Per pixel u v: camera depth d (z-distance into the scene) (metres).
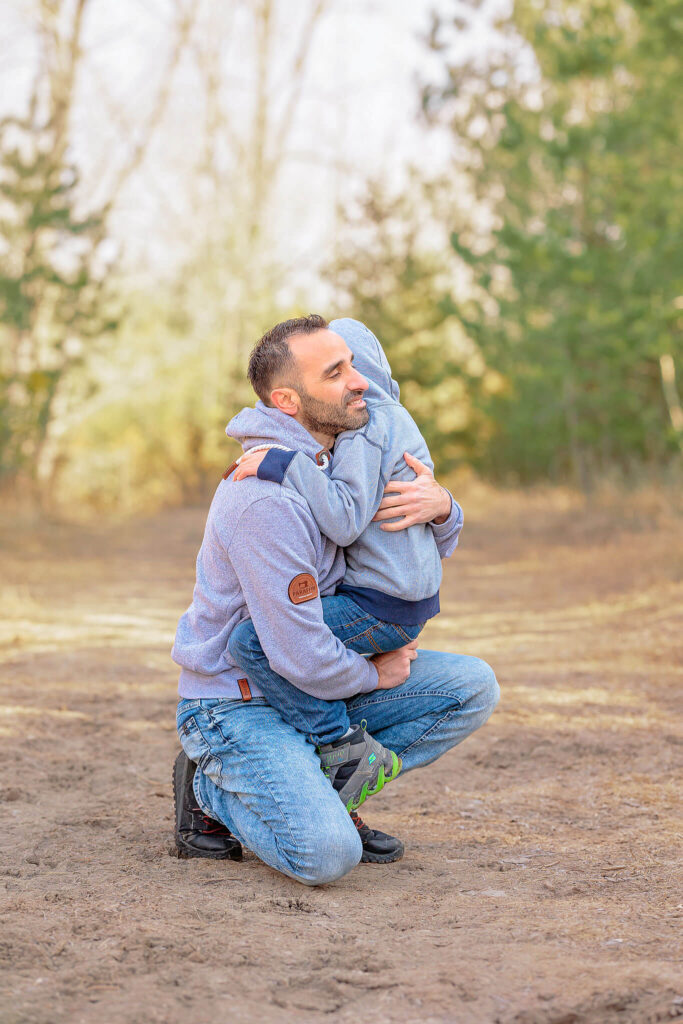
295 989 2.08
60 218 15.95
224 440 25.19
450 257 20.58
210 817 2.95
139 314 27.84
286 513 2.62
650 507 11.94
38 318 16.52
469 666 3.00
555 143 12.58
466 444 20.47
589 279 12.12
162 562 12.22
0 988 2.04
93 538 14.65
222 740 2.73
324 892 2.66
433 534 2.85
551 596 8.45
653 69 12.03
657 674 5.50
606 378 13.37
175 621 7.80
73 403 17.95
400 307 20.50
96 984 2.07
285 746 2.69
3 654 6.22
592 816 3.40
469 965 2.16
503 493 18.14
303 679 2.64
